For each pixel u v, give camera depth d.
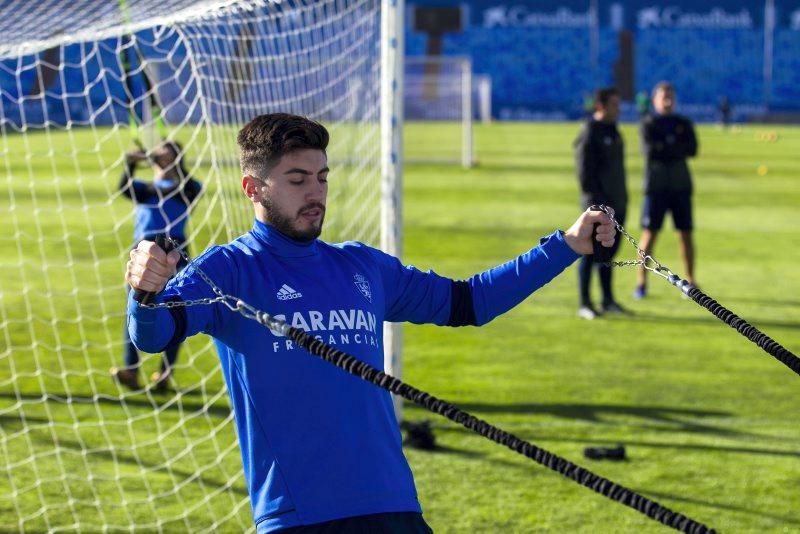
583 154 12.34
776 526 6.77
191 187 9.74
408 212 22.47
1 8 9.16
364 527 3.75
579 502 7.14
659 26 70.25
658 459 7.99
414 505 3.92
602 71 69.69
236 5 7.11
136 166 9.80
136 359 9.58
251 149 3.95
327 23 9.57
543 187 27.03
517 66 69.81
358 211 13.05
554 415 9.09
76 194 22.64
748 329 3.79
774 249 18.28
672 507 7.07
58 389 9.80
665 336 12.07
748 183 28.86
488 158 35.53
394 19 8.28
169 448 8.20
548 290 14.80
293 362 3.81
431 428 8.65
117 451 8.12
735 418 9.01
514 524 6.76
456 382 10.11
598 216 4.20
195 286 3.79
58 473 7.66
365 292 4.07
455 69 47.44
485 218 21.61
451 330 12.32
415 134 45.22
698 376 10.37
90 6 8.98
